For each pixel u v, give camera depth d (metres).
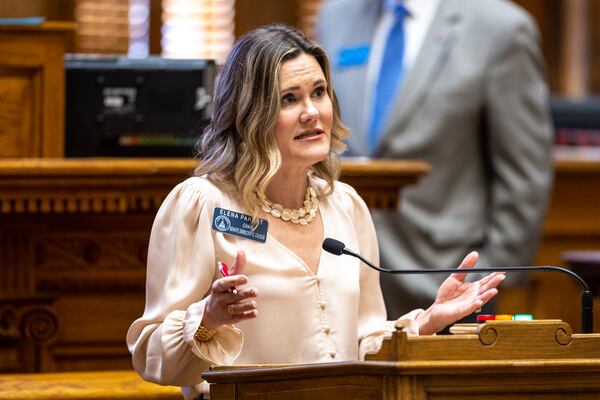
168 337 9.45
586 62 28.03
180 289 9.72
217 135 10.09
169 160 12.66
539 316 21.56
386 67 16.73
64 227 12.94
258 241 9.85
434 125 16.31
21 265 12.91
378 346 10.11
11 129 13.20
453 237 16.19
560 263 22.02
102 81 13.53
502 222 16.38
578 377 8.25
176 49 23.17
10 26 13.16
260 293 9.73
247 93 9.82
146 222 13.05
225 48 23.39
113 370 13.10
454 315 9.48
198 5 23.27
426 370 7.92
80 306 13.04
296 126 9.81
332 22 17.41
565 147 23.95
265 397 8.70
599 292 17.17
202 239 9.79
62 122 13.27
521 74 16.56
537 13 27.70
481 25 16.62
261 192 9.90
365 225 10.60
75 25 13.25
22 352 12.91
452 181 16.39
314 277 9.91
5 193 12.41
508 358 8.19
